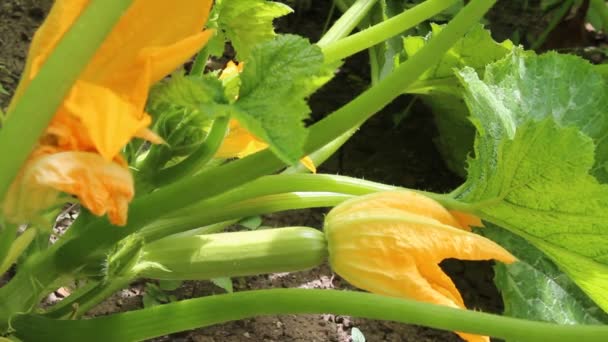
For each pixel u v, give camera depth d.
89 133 0.56
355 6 1.04
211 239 0.77
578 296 0.95
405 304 0.68
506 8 1.67
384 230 0.72
